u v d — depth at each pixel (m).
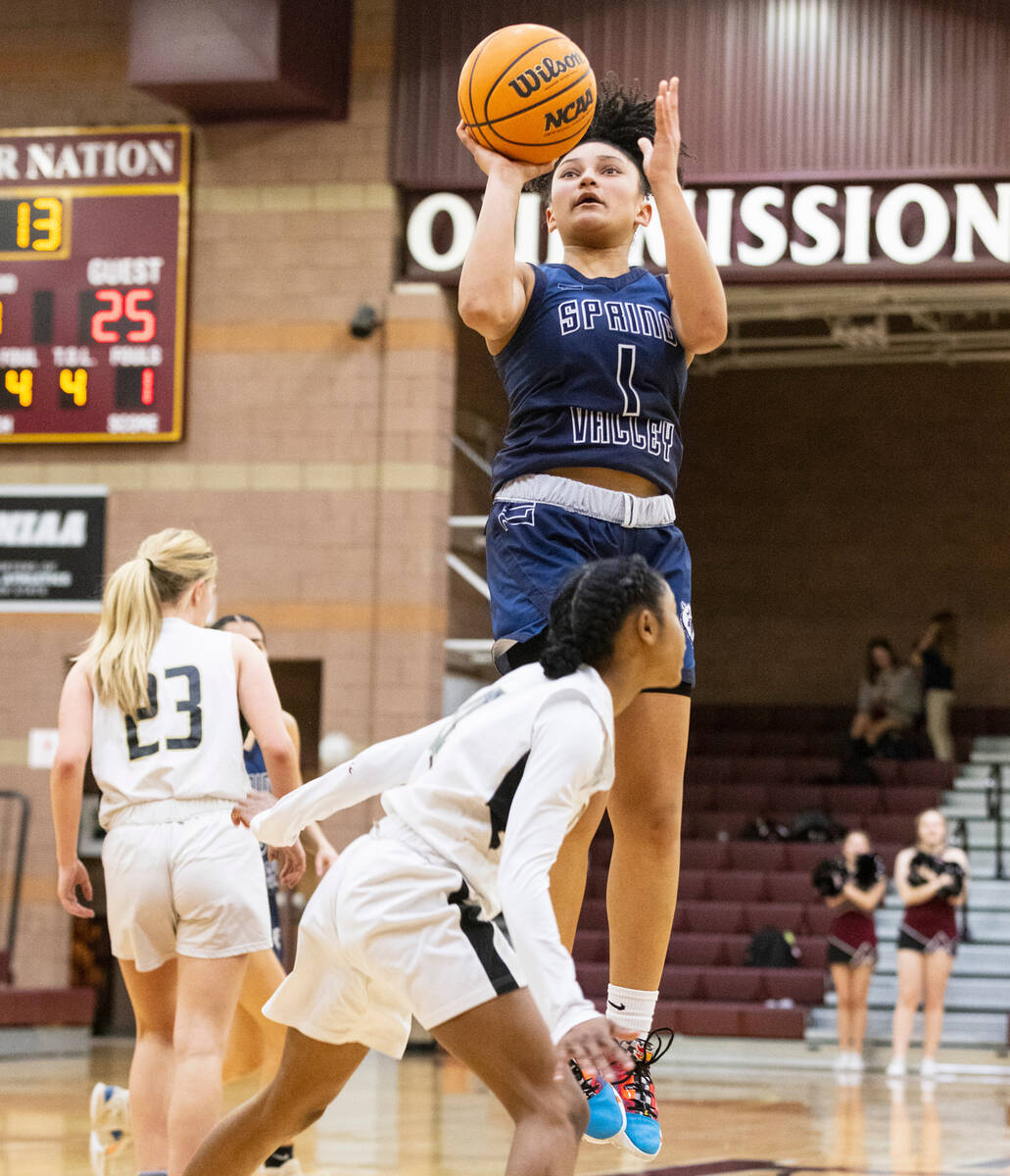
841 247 13.77
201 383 14.70
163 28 13.85
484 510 16.36
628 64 13.98
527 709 3.19
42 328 14.80
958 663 20.86
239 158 14.77
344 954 3.25
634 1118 3.86
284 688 14.98
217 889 4.56
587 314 3.70
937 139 13.64
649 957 3.94
